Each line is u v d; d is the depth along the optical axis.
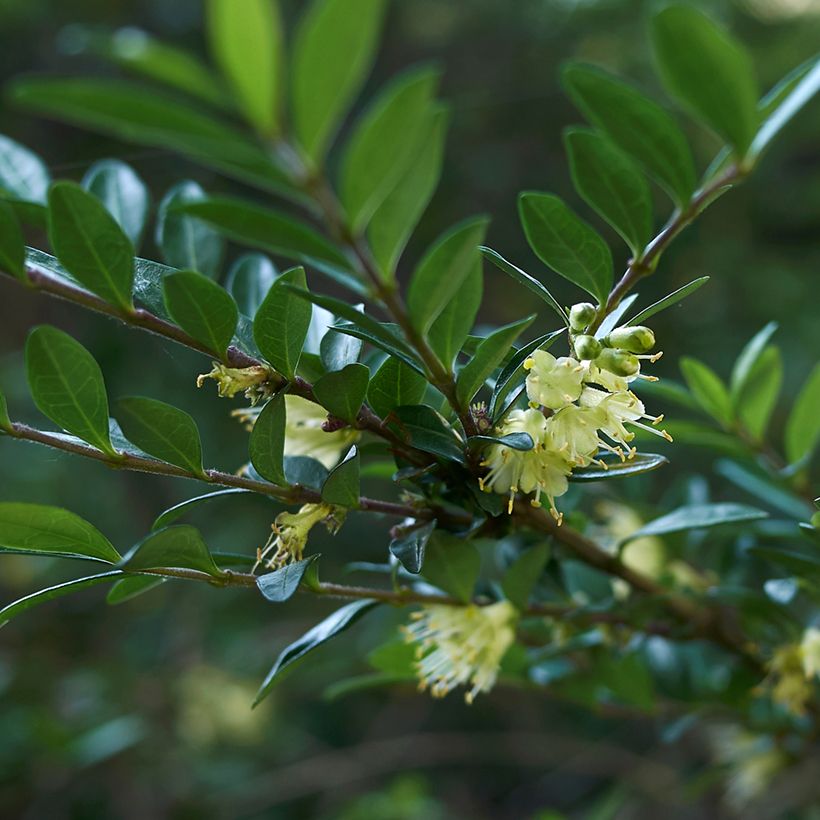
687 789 0.50
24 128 1.10
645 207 0.36
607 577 0.43
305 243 0.33
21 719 0.76
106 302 0.35
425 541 0.37
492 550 0.87
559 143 1.29
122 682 0.85
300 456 0.38
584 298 1.14
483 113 1.29
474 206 1.25
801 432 0.44
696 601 0.43
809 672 0.41
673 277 1.24
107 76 1.16
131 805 0.84
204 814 0.86
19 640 0.91
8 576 0.89
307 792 0.87
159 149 0.93
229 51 0.31
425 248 1.24
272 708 0.87
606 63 1.31
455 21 1.35
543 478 0.37
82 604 0.95
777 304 1.22
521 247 1.22
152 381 1.02
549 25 1.32
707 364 1.17
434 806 0.82
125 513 1.02
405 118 0.32
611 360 0.36
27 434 0.36
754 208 1.33
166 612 0.93
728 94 0.35
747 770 0.48
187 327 0.35
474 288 0.35
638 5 1.27
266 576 0.36
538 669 0.44
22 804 0.84
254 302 0.41
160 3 1.20
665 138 0.35
